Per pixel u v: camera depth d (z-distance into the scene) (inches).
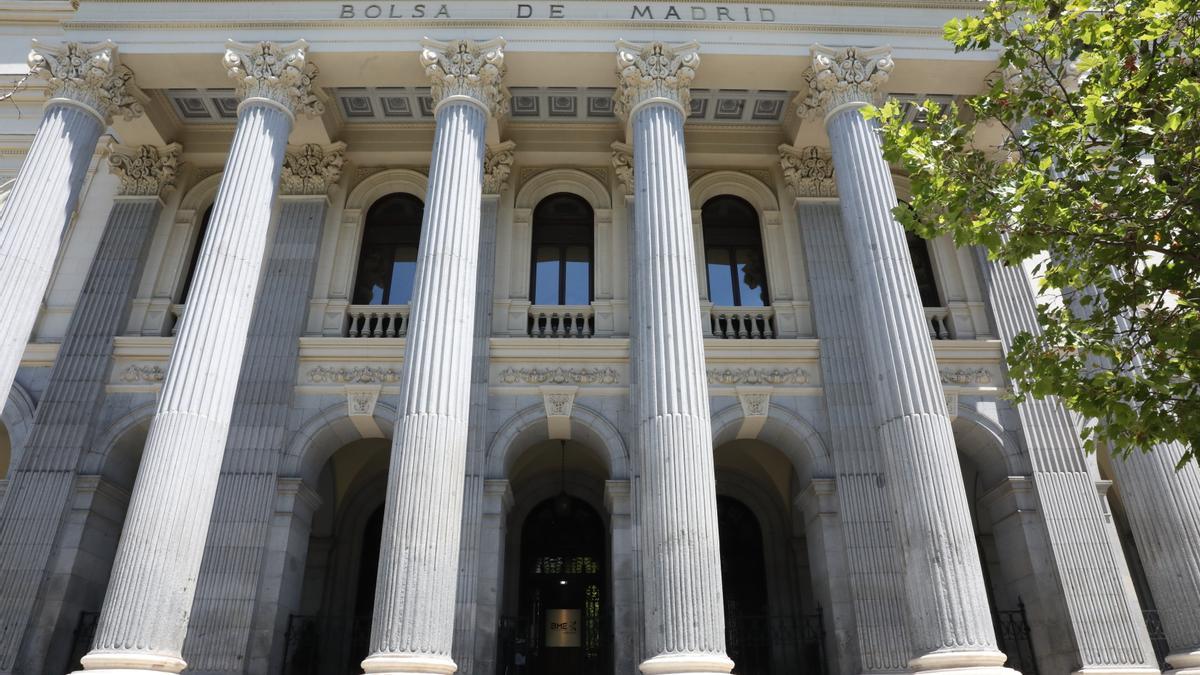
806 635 630.5
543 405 629.9
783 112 730.2
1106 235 338.3
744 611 767.1
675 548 431.5
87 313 664.4
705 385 487.8
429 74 589.9
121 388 642.2
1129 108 329.7
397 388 634.8
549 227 735.7
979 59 609.9
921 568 432.5
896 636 545.0
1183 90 298.8
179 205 732.0
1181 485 500.1
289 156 729.0
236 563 563.2
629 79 586.2
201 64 614.2
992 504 642.2
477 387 625.3
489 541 582.2
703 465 458.6
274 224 701.3
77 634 578.9
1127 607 556.7
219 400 483.2
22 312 511.8
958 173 371.6
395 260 726.5
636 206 555.8
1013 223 379.2
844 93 587.5
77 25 610.5
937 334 676.1
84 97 587.5
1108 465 698.8
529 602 776.9
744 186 749.3
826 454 620.1
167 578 431.2
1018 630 594.9
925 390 476.1
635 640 539.8
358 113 731.4
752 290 717.9
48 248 536.7
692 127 748.6
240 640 538.6
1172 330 325.7
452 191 544.1
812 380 645.9
